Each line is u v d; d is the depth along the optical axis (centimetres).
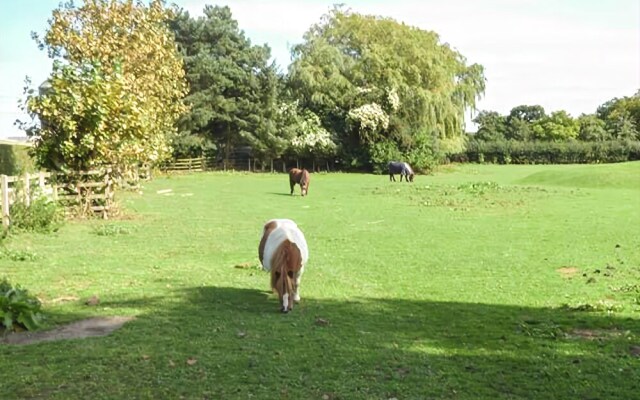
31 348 655
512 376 591
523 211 2184
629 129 8606
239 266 1166
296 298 886
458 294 976
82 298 894
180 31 5319
